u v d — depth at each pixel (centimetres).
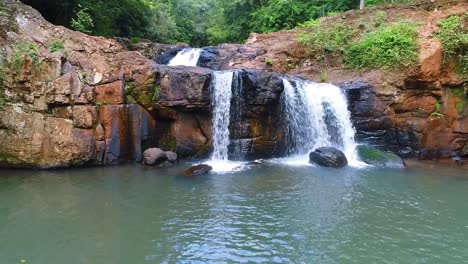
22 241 668
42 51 1199
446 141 1333
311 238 684
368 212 809
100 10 2017
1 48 1171
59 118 1155
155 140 1284
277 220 765
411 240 678
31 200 867
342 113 1377
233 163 1242
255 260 605
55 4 1816
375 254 627
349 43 1700
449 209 827
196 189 960
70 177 1054
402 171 1152
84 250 636
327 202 868
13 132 1134
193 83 1247
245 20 3272
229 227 729
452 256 621
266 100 1259
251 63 1747
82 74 1201
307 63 1748
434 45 1355
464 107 1326
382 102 1361
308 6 2567
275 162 1264
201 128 1304
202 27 4116
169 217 778
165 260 604
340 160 1208
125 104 1231
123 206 834
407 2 1931
